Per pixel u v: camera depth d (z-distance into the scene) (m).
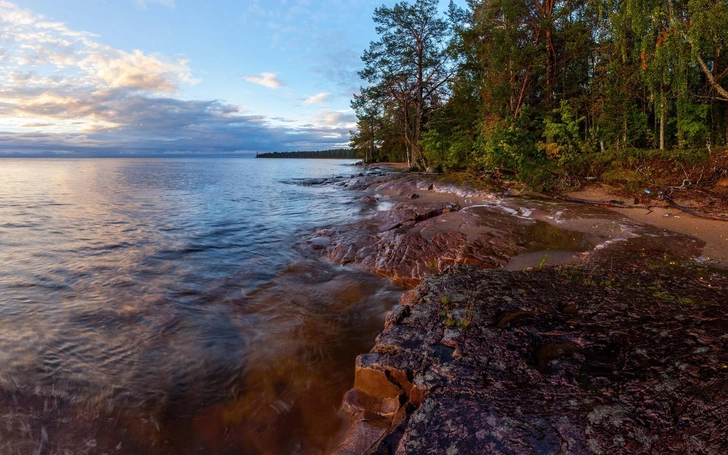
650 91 17.38
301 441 3.59
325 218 14.54
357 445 3.17
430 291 5.43
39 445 3.48
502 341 3.94
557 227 10.21
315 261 9.04
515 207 13.04
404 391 3.62
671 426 2.56
